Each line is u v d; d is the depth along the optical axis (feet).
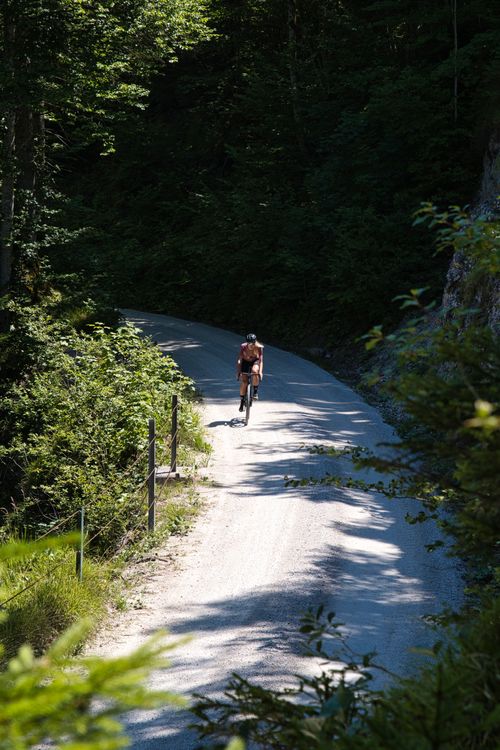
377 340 10.52
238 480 47.83
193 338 106.63
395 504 43.01
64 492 42.27
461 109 89.51
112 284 83.97
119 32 67.67
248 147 130.82
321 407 68.18
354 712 9.55
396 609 29.07
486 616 12.14
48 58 63.67
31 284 70.69
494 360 8.98
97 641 27.12
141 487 43.09
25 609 26.55
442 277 86.17
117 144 157.28
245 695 10.06
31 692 3.53
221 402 70.44
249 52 148.66
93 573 31.50
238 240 116.78
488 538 9.67
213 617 29.30
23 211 68.54
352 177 99.19
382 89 90.38
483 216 12.96
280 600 30.58
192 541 38.17
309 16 130.31
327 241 101.14
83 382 51.70
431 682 10.44
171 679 23.75
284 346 102.73
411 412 8.50
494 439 8.02
